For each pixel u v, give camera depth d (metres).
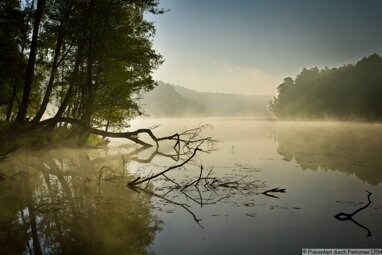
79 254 6.96
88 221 9.16
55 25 23.12
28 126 20.52
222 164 20.20
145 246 7.40
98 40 22.69
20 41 22.69
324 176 16.02
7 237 7.91
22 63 23.05
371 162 20.36
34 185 13.48
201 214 9.86
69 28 22.34
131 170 17.80
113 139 43.94
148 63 27.67
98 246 7.42
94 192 12.59
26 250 7.17
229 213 9.94
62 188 13.09
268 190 12.64
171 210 10.28
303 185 13.94
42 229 8.46
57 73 24.19
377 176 15.87
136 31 26.11
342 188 13.28
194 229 8.53
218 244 7.52
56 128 25.39
